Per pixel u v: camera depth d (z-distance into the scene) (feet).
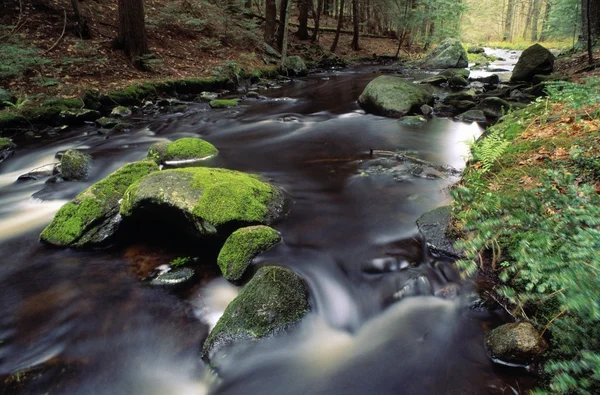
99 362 8.81
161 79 37.47
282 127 29.27
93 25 40.57
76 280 11.49
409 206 15.12
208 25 53.57
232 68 45.39
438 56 68.54
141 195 12.70
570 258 6.06
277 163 21.17
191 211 12.21
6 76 28.84
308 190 17.29
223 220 12.07
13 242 13.64
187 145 21.34
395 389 7.75
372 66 71.31
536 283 7.80
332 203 15.88
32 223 15.14
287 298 9.54
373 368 8.30
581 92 14.46
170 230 13.56
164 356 8.91
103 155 22.58
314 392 7.88
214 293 10.71
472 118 28.48
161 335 9.49
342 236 13.17
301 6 73.72
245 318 9.05
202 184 13.29
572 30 53.36
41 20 36.42
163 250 12.81
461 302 9.57
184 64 43.80
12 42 30.55
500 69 60.59
